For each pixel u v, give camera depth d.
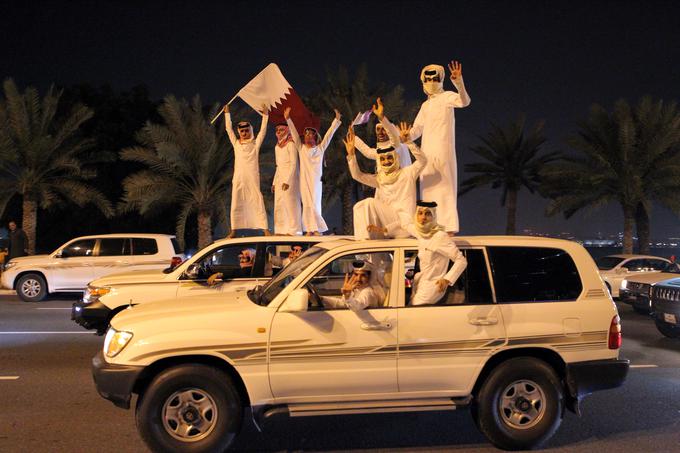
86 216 29.73
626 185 25.25
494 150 32.81
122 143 30.09
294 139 11.80
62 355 9.42
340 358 5.20
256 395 5.14
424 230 5.52
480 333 5.36
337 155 24.56
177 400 5.09
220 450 5.08
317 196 11.69
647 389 7.64
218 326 5.15
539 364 5.42
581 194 26.36
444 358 5.31
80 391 7.34
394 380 5.26
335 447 5.57
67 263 15.98
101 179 29.50
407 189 7.33
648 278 14.36
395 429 6.06
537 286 5.57
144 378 5.29
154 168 23.78
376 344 5.23
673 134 24.53
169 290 8.66
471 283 5.51
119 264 15.90
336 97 25.50
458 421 6.31
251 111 23.11
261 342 5.14
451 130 8.42
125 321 5.33
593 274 5.67
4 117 22.08
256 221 12.16
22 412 6.52
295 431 6.00
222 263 9.04
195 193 23.98
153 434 5.02
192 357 5.21
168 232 31.31
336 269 6.05
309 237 8.90
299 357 5.16
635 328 12.66
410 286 5.69
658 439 5.80
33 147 22.34
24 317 13.37
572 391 5.45
